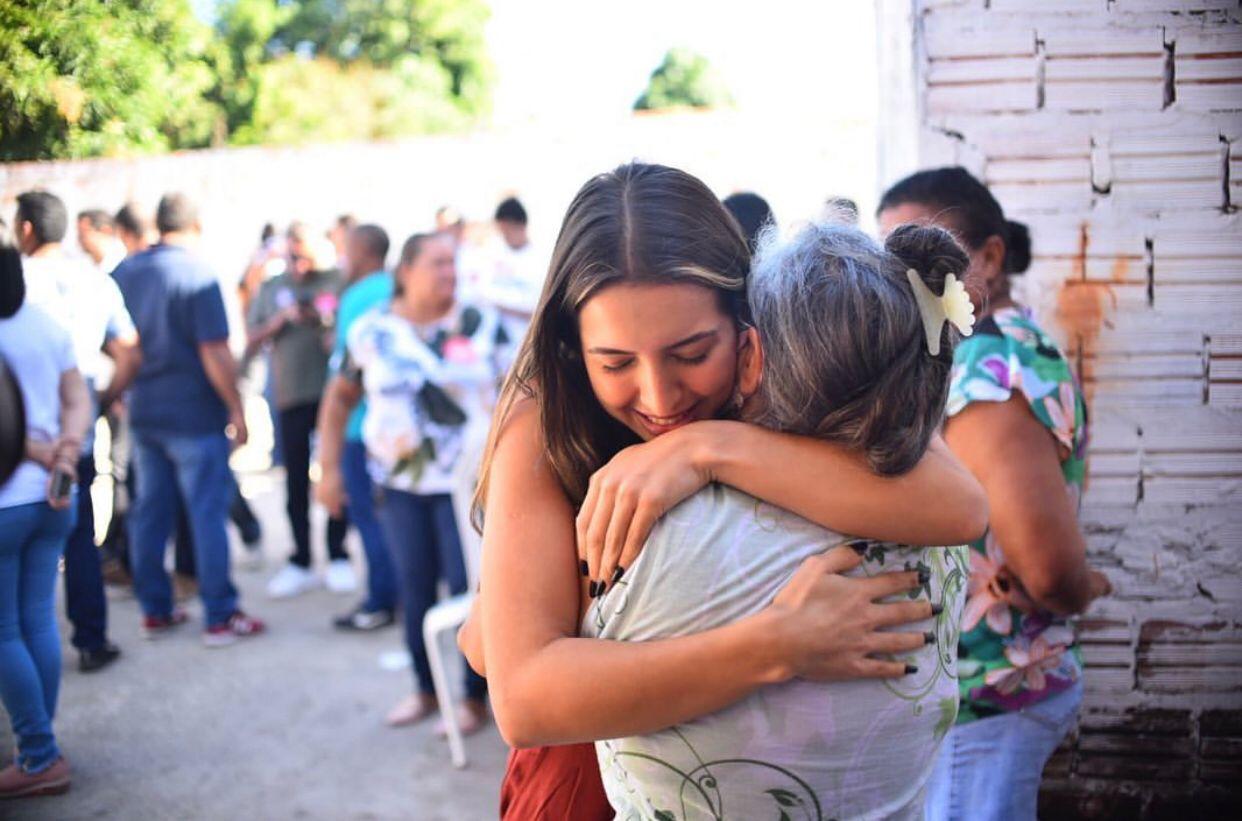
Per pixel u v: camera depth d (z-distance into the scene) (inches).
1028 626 71.2
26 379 116.5
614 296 43.8
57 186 122.7
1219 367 108.7
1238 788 112.0
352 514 197.6
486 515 50.0
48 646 123.9
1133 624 111.7
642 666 41.9
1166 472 109.9
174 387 178.9
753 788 44.1
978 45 109.4
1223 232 107.9
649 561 42.9
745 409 48.3
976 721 71.2
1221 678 111.1
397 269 148.3
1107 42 107.7
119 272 174.1
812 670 41.6
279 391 219.5
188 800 128.3
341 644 188.4
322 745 145.3
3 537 115.3
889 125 113.0
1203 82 106.9
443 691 140.1
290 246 220.5
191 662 174.7
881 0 112.0
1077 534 68.2
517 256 241.0
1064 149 109.4
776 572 42.8
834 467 43.8
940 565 46.7
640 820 47.2
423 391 144.8
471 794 132.5
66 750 138.9
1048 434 69.1
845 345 43.0
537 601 46.1
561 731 43.2
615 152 335.0
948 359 45.5
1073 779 114.2
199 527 183.8
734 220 47.9
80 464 158.2
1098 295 109.8
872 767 44.8
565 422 49.1
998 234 77.9
